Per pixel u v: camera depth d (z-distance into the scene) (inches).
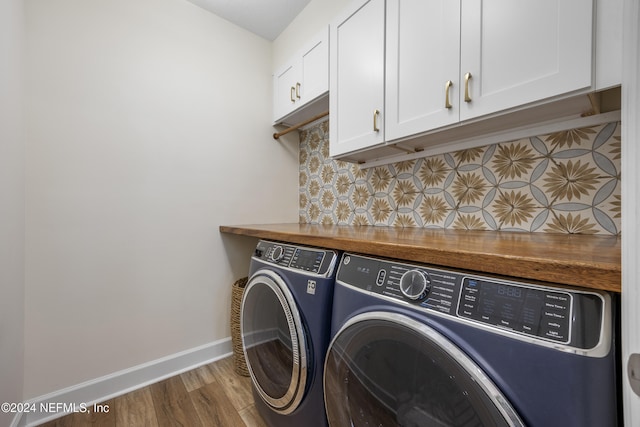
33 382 46.3
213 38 69.2
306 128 83.5
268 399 42.3
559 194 37.8
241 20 72.6
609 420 14.9
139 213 57.5
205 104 67.3
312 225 70.6
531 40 29.2
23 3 44.6
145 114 58.2
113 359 54.3
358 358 29.6
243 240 73.5
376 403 28.3
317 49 61.6
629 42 12.5
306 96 65.2
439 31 37.6
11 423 40.6
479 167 45.8
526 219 40.8
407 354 25.2
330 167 75.7
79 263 50.8
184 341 63.9
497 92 31.9
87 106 51.4
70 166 49.7
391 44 44.2
